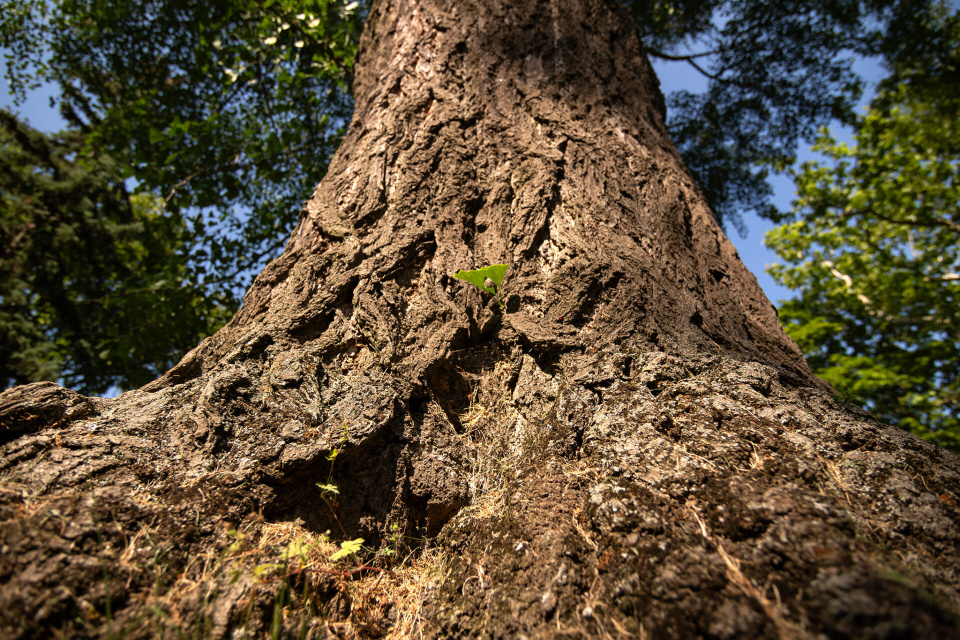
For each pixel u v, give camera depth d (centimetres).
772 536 110
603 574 119
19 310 882
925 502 122
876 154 1300
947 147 1221
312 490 149
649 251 213
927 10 841
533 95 262
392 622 137
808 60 857
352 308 197
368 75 341
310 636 119
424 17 315
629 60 331
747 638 94
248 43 599
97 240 948
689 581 107
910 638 83
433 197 228
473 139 247
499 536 140
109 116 783
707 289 214
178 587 116
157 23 748
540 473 150
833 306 1316
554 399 173
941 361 1054
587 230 212
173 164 579
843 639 87
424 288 204
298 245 227
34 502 120
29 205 906
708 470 131
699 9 854
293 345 184
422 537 158
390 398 166
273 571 124
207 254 621
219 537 129
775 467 129
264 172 641
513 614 119
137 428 148
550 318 191
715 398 153
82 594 107
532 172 229
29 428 141
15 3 782
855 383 945
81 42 816
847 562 98
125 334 645
